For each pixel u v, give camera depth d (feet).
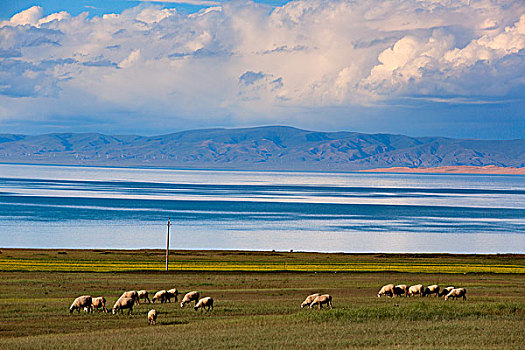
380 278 408.46
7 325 232.73
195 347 189.06
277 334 207.00
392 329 213.87
